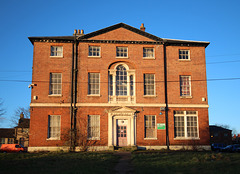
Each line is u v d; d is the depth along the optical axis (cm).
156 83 3022
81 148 2784
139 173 1522
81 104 2891
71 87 2923
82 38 3012
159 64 3062
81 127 2853
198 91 3078
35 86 2908
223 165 1728
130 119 2903
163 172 1531
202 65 3141
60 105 2881
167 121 2970
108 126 2875
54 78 2962
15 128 5803
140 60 3053
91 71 2975
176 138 2947
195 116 3034
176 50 3145
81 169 1598
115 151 2706
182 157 2117
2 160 2102
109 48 3044
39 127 2833
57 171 1516
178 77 3083
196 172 1522
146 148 2875
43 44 3002
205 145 2959
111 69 3002
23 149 3600
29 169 1605
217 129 6216
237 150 3500
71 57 3000
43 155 2372
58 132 2855
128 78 3011
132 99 2967
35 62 2959
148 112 2952
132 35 3084
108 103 2920
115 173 1591
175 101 3023
